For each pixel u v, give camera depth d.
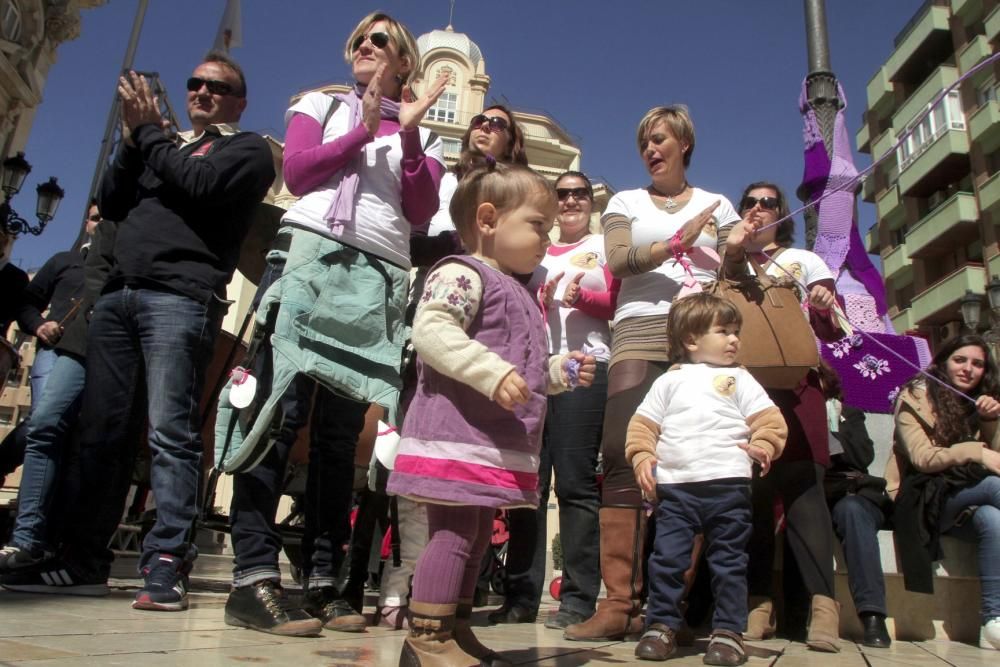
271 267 2.46
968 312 9.59
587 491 3.18
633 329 2.98
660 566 2.35
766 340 2.72
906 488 3.36
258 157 2.81
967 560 3.44
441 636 1.60
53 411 3.19
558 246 3.65
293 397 2.33
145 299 2.70
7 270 4.00
